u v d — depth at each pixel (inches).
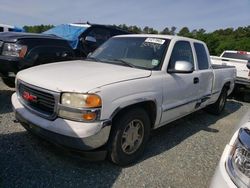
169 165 142.9
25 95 134.3
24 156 134.0
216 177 79.0
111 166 134.2
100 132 115.7
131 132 134.6
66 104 114.4
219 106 252.7
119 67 148.3
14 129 164.4
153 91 141.2
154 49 162.9
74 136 112.2
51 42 227.1
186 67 154.7
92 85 116.4
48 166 128.0
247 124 82.1
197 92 189.8
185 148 167.6
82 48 295.1
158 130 195.3
